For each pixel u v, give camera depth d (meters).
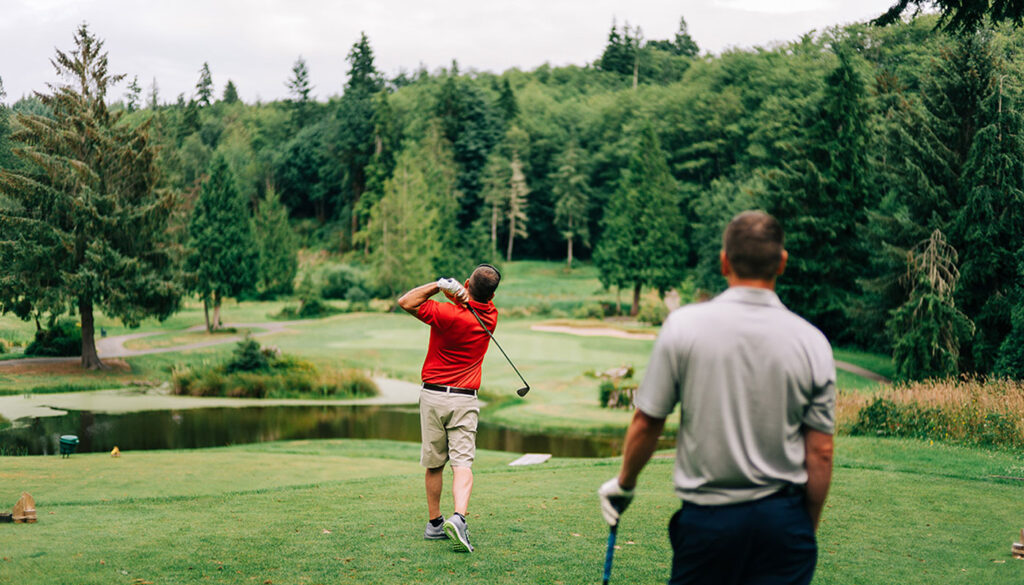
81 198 32.56
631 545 5.12
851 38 59.84
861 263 39.56
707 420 2.21
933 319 24.70
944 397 13.71
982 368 25.45
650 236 60.22
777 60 79.81
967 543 5.45
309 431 22.69
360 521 5.80
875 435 13.34
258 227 77.25
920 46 40.66
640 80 144.88
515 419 24.89
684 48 160.62
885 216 31.80
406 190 69.81
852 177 39.31
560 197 94.00
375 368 38.28
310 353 40.88
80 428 22.39
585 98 127.81
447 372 4.96
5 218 31.12
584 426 23.75
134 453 13.62
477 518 6.03
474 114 101.00
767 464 2.21
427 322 4.84
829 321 40.16
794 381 2.19
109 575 4.21
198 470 11.16
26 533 5.30
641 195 61.09
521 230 95.81
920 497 7.23
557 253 100.25
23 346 36.41
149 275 35.38
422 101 115.31
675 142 87.69
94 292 33.12
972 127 28.88
